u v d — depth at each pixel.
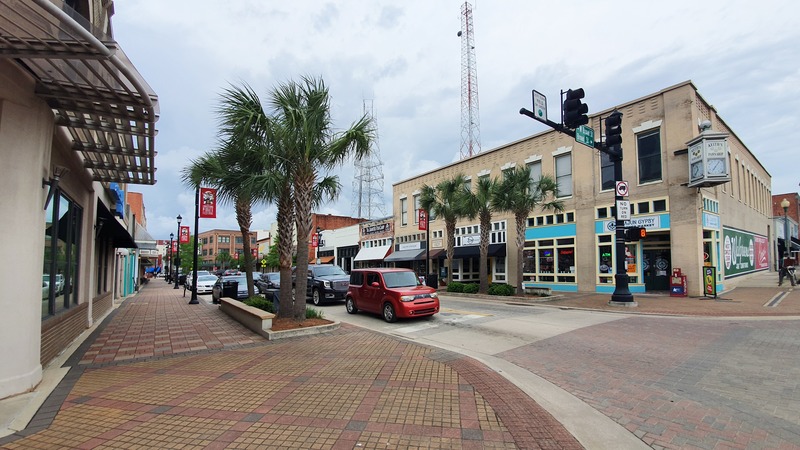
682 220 17.11
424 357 7.25
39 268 5.90
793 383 5.87
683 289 16.72
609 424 4.50
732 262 20.62
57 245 8.17
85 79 5.29
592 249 20.41
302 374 6.21
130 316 14.16
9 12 4.06
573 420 4.60
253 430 4.16
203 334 10.12
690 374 6.37
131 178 10.61
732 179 21.69
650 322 11.28
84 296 11.09
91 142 7.91
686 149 16.94
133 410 4.78
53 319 7.58
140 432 4.15
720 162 15.73
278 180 10.92
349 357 7.29
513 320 12.03
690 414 4.78
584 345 8.52
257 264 65.88
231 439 3.96
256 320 10.16
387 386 5.54
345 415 4.53
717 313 12.41
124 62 5.29
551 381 6.12
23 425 4.36
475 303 17.30
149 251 33.44
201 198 17.88
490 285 21.70
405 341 8.78
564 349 8.20
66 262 9.16
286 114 10.22
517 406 4.82
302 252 10.77
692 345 8.33
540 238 22.94
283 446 3.81
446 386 5.54
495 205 19.33
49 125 6.21
